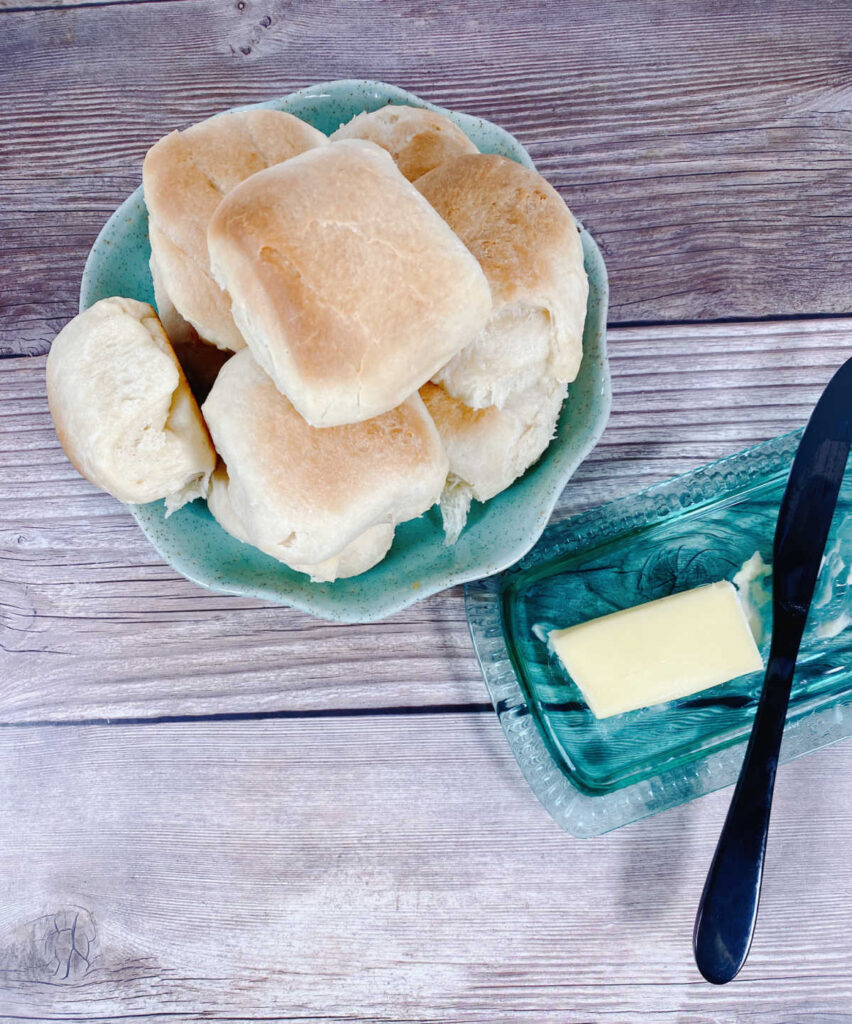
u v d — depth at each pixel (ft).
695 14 1.61
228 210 1.27
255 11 1.60
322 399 1.26
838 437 1.50
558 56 1.61
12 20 1.60
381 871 1.58
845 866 1.57
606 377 1.43
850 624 1.59
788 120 1.61
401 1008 1.57
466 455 1.41
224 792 1.58
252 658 1.58
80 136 1.59
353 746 1.58
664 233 1.60
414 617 1.58
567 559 1.57
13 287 1.58
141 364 1.33
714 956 1.47
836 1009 1.56
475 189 1.37
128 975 1.57
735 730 1.57
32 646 1.59
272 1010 1.57
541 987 1.57
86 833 1.58
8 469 1.58
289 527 1.32
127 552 1.58
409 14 1.61
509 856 1.57
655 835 1.57
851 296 1.59
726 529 1.58
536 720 1.54
